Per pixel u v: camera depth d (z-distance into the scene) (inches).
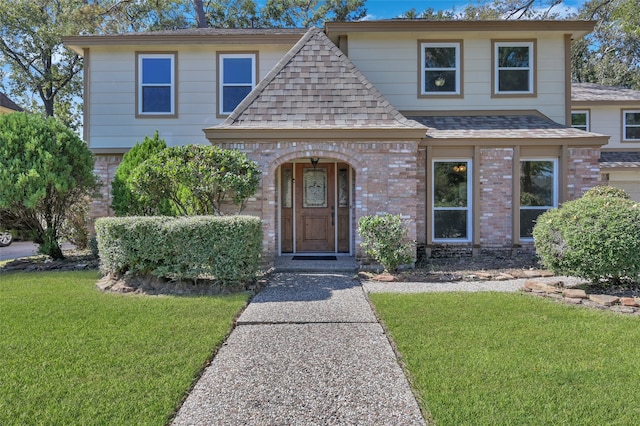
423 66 463.8
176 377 138.3
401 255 319.9
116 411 117.5
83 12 810.2
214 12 1018.1
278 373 145.5
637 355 154.9
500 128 420.8
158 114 485.7
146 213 369.7
